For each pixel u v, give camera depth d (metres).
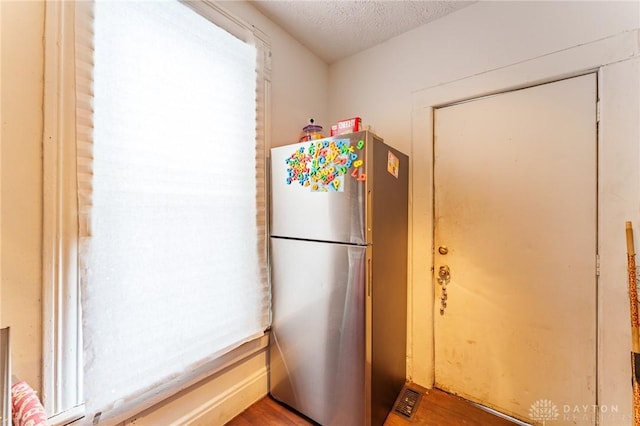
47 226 0.93
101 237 1.01
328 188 1.42
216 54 1.40
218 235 1.40
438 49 1.75
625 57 1.22
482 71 1.59
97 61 1.01
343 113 2.21
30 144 0.90
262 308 1.63
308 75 2.07
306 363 1.53
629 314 1.22
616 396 1.24
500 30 1.53
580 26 1.32
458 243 1.72
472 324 1.67
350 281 1.36
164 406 1.25
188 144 1.28
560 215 1.41
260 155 1.65
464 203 1.69
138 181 1.11
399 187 1.70
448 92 1.71
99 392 1.00
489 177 1.61
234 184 1.48
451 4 1.62
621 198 1.24
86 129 0.99
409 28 1.84
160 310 1.17
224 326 1.42
